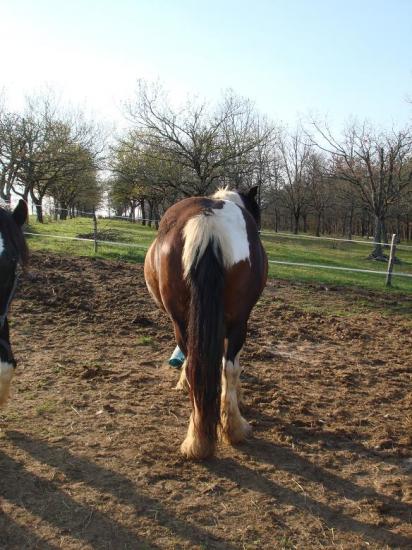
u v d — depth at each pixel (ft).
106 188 142.61
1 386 11.23
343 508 10.19
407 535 9.41
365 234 173.78
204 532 9.21
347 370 18.83
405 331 25.20
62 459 11.42
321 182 123.65
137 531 9.14
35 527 9.13
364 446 12.86
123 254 42.63
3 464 11.09
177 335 11.52
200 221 10.67
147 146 73.56
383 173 69.82
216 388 10.38
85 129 122.62
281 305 28.94
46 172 91.04
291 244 93.25
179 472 11.11
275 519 9.70
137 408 14.38
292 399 15.67
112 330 22.16
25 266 11.19
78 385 15.75
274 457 12.02
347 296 33.30
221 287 10.44
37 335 20.93
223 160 68.74
